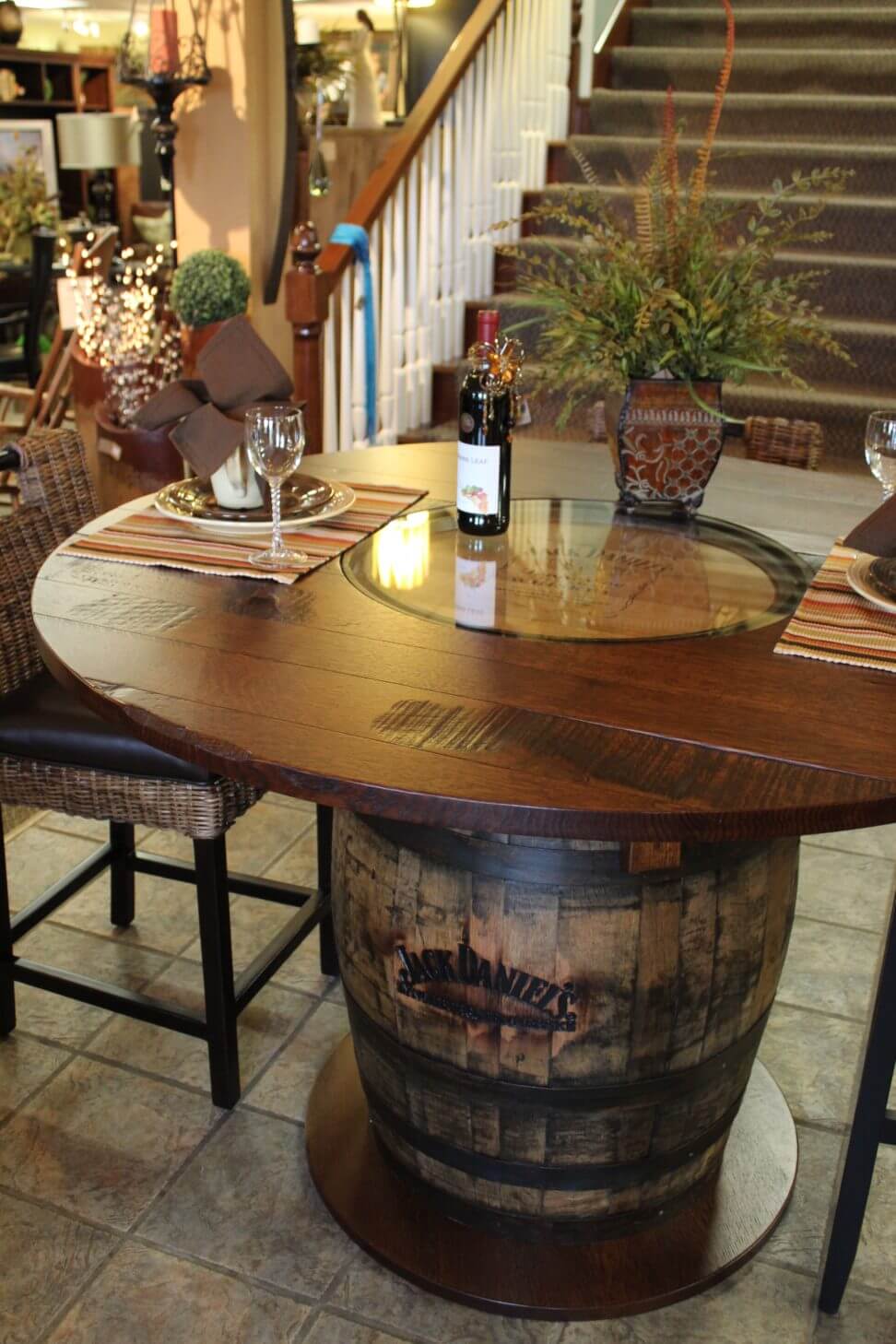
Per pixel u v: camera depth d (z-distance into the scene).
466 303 4.48
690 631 1.52
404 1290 1.63
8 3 9.13
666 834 1.11
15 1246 1.68
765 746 1.22
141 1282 1.63
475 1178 1.61
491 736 1.24
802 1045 2.12
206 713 1.27
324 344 3.73
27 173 7.55
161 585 1.63
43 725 1.81
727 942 1.47
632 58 5.37
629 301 1.76
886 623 1.53
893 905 1.43
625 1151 1.56
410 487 2.09
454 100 4.12
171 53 3.83
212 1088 1.94
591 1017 1.44
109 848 2.27
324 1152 1.82
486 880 1.41
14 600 1.98
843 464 3.82
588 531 1.91
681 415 1.85
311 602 1.58
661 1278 1.61
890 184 4.57
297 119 4.42
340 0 7.99
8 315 6.32
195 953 2.33
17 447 2.07
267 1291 1.63
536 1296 1.58
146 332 3.77
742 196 4.52
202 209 4.15
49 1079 2.00
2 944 1.99
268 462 1.65
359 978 1.58
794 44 5.38
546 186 4.79
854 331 4.01
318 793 1.16
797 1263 1.69
